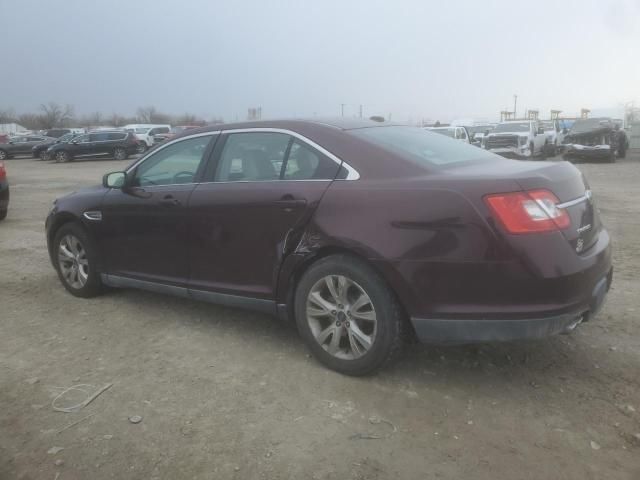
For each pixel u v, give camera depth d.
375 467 2.71
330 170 3.63
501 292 3.07
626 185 14.90
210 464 2.74
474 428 3.02
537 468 2.69
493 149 23.84
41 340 4.29
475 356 3.87
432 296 3.20
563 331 3.15
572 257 3.11
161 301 5.14
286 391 3.44
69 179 19.86
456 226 3.11
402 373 3.64
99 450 2.87
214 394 3.42
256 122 4.14
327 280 3.57
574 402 3.26
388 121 4.43
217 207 4.02
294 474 2.66
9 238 8.30
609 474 2.64
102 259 4.98
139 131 41.88
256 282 3.93
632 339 4.09
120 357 3.97
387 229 3.28
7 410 3.27
